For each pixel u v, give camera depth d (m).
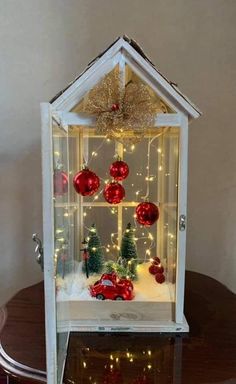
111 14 0.65
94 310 0.46
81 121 0.42
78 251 0.53
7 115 0.68
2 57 0.66
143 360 0.40
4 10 0.65
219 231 0.70
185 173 0.43
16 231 0.71
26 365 0.39
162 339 0.44
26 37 0.66
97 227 0.55
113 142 0.54
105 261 0.53
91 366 0.39
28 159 0.69
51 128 0.32
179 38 0.66
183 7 0.65
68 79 0.67
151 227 0.55
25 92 0.67
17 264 0.72
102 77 0.40
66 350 0.41
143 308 0.46
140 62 0.39
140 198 0.55
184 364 0.39
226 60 0.66
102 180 0.54
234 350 0.42
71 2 0.65
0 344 0.43
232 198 0.69
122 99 0.40
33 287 0.61
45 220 0.32
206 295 0.57
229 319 0.49
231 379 0.37
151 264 0.54
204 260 0.71
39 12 0.65
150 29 0.65
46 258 0.33
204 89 0.67
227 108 0.67
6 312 0.51
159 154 0.53
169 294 0.47
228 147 0.68
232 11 0.65
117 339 0.44
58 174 0.37
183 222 0.44
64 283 0.42
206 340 0.44
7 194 0.70
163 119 0.42
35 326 0.47
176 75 0.66
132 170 0.54
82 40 0.66
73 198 0.52
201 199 0.69
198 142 0.68
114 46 0.39
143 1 0.65
